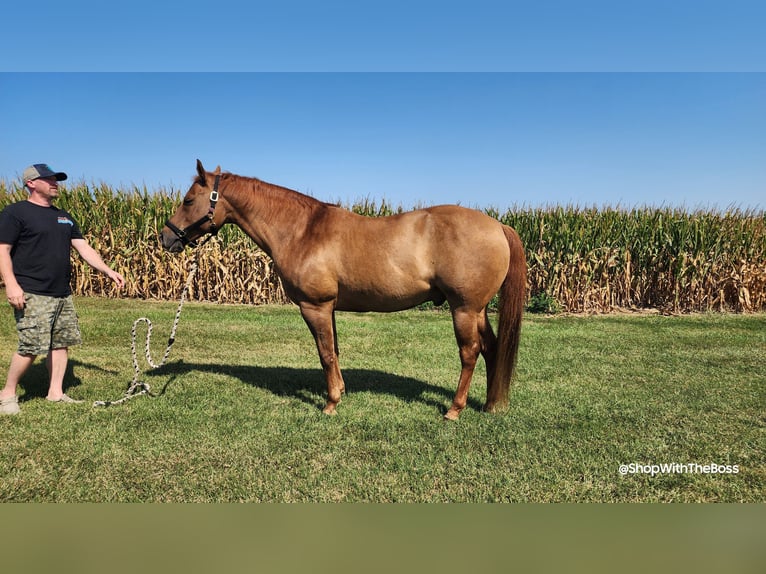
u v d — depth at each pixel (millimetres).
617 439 3613
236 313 9492
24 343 3902
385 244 3775
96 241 11398
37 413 3939
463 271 3660
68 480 2941
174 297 11383
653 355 6336
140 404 4223
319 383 4980
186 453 3311
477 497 2834
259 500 2789
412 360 6094
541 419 3986
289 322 8547
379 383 5027
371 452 3371
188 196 4266
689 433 3730
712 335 7789
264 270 11047
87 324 7812
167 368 5469
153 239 11328
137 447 3373
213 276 11383
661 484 2973
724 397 4602
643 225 11094
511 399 4488
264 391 4652
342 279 3898
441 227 3713
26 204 3926
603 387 4891
